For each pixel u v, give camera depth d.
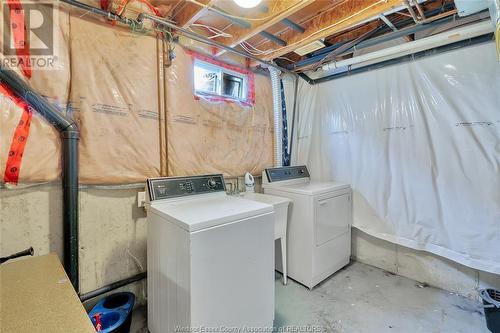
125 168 1.73
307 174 2.95
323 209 2.27
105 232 1.71
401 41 2.22
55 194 1.52
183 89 2.03
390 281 2.32
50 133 1.44
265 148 2.76
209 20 1.99
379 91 2.41
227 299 1.37
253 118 2.63
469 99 1.91
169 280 1.40
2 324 0.64
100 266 1.70
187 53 2.07
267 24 1.74
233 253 1.39
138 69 1.78
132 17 1.72
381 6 1.55
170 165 1.95
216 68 2.32
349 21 1.73
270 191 2.51
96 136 1.60
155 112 1.87
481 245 1.88
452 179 2.01
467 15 1.67
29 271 0.96
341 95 2.71
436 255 2.19
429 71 2.10
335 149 2.78
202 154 2.17
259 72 2.71
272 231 1.61
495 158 1.81
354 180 2.62
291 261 2.36
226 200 1.80
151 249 1.62
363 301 2.02
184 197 1.76
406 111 2.24
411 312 1.88
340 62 2.40
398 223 2.32
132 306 1.65
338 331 1.70
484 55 1.83
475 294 2.00
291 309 1.93
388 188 2.38
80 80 1.54
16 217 1.40
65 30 1.49
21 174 1.36
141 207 1.85
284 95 2.96
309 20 1.96
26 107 1.36
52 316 0.68
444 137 2.04
